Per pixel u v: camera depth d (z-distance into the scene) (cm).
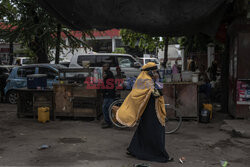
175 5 662
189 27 704
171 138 632
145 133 475
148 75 482
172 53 2398
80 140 608
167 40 1344
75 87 824
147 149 479
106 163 455
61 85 828
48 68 1083
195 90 789
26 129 715
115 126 753
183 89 792
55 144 574
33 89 842
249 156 505
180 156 502
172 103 797
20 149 537
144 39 1477
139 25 688
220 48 1548
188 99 790
